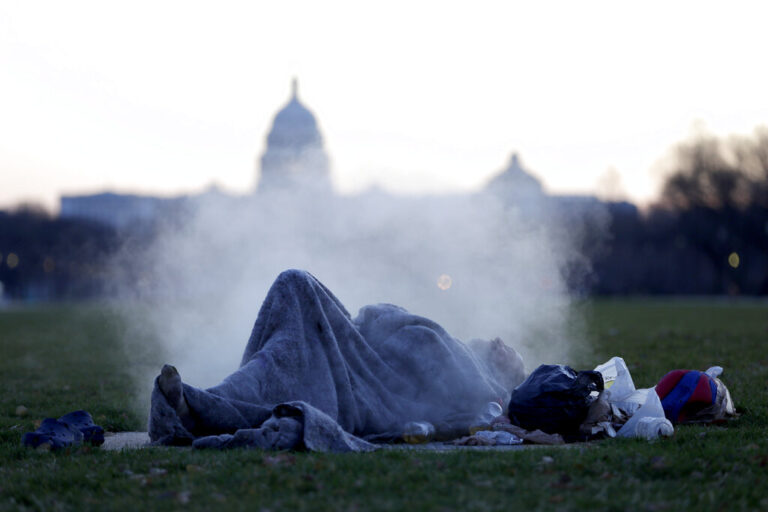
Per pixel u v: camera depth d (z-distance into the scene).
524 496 7.68
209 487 8.09
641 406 11.01
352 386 10.81
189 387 10.06
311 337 10.82
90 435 10.75
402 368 11.30
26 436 10.47
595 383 10.88
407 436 10.48
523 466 8.66
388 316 11.83
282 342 10.62
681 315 50.78
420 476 8.31
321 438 9.55
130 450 9.81
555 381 10.80
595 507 7.39
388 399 10.96
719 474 8.36
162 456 9.34
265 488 8.00
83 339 36.66
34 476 8.81
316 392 10.45
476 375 11.28
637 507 7.40
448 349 11.40
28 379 20.70
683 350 23.98
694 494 7.77
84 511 7.61
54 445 10.33
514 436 10.48
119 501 7.80
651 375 17.66
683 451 9.28
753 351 23.33
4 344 34.34
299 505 7.46
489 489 7.91
